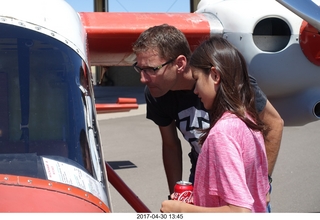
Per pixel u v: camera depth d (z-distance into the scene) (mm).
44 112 2676
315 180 8289
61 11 3291
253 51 5078
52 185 2252
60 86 2783
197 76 2365
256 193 2305
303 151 10648
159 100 3432
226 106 2270
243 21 5062
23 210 2018
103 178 2580
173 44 2977
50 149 2527
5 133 2582
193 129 3326
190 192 2422
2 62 2773
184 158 9859
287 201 7168
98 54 5602
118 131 13422
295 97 5398
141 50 2996
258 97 2912
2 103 2672
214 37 2428
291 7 4141
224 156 2119
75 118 2691
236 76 2287
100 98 22734
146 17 5363
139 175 8625
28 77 2764
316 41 4984
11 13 2969
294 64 5121
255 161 2254
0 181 2197
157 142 11750
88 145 2621
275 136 3020
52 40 2957
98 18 5246
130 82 31547
